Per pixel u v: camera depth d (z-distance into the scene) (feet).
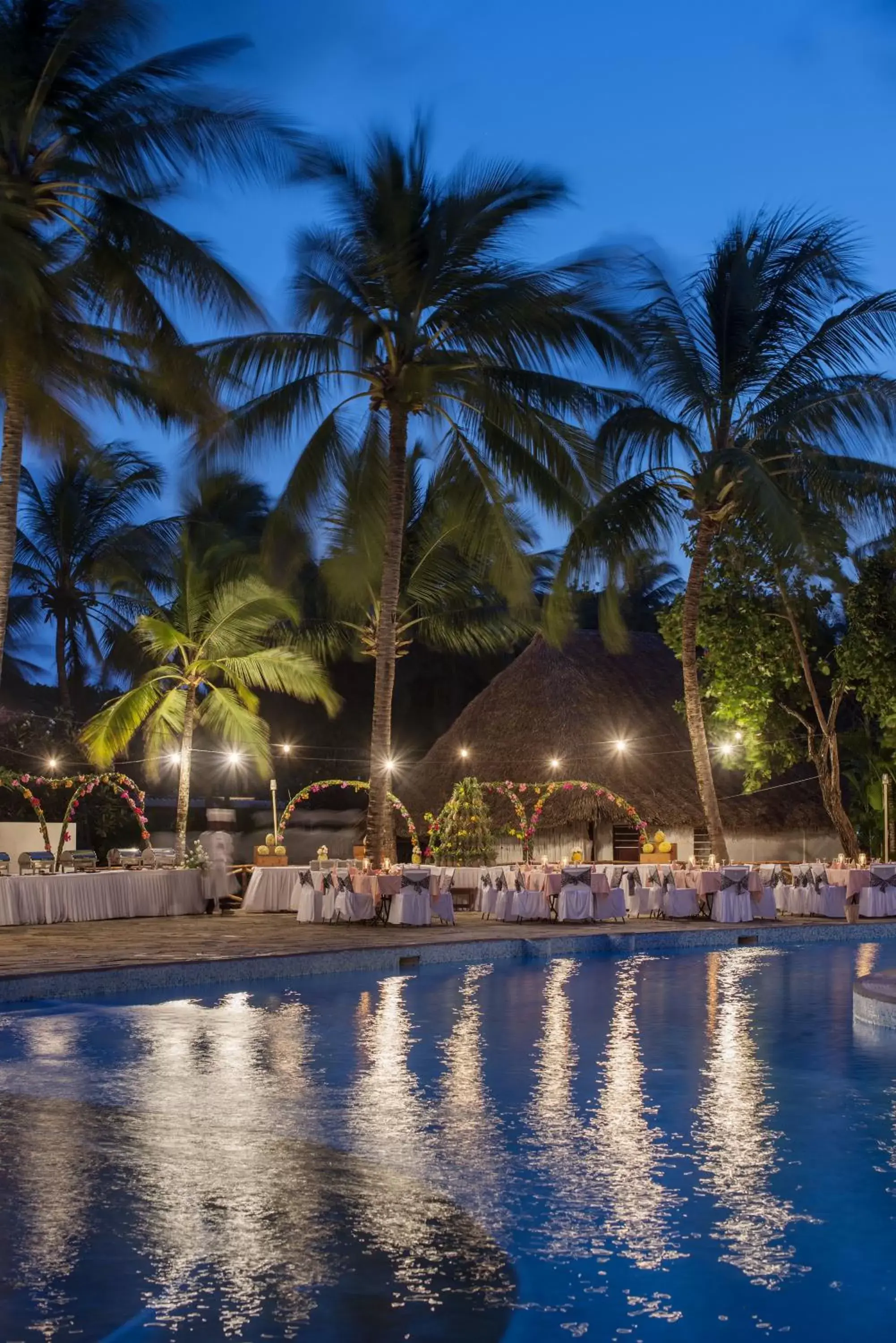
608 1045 31.81
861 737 100.68
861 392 75.31
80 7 58.59
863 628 88.07
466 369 72.18
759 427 78.43
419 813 109.60
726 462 73.77
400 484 70.74
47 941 53.01
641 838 89.86
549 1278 15.65
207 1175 19.94
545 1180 19.74
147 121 60.80
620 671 112.98
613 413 79.30
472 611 106.22
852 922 71.10
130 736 81.00
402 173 68.13
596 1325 14.30
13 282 53.67
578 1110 24.48
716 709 92.89
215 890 74.13
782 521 68.69
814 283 76.79
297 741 142.72
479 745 108.58
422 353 71.77
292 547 72.64
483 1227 17.49
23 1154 21.12
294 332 70.08
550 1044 31.94
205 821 121.29
